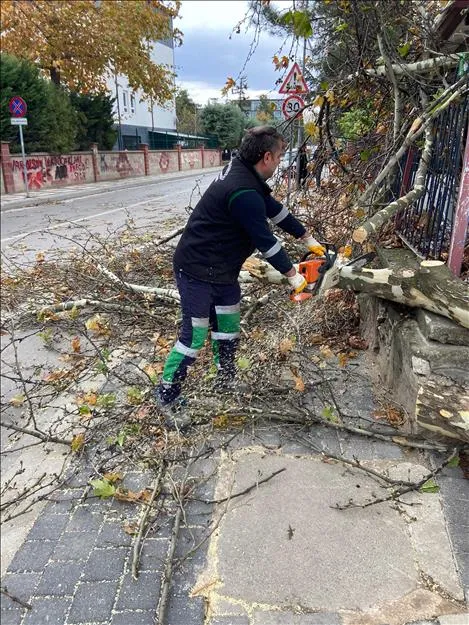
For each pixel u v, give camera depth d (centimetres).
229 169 262
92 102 2459
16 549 234
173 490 249
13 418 361
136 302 450
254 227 255
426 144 353
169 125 4891
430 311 289
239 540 220
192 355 290
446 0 406
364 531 222
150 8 2206
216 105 4131
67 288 519
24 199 1593
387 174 377
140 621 189
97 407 332
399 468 261
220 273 278
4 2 1925
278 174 512
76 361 420
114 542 227
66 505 252
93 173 2434
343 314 432
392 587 197
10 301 530
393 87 412
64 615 194
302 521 229
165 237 600
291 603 192
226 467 267
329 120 480
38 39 2075
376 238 401
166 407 301
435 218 346
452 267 312
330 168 493
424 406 254
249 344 372
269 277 337
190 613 190
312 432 293
